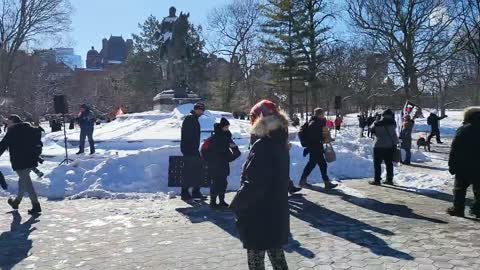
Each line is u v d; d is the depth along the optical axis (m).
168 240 6.98
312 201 9.70
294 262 5.83
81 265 5.93
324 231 7.30
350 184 11.88
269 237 4.13
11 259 6.20
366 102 47.97
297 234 7.13
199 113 10.28
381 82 48.56
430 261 5.80
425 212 8.59
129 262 6.00
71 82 84.56
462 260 5.83
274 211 4.14
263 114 4.23
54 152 15.66
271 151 4.09
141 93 57.97
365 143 19.89
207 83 55.66
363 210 8.81
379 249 6.32
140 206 9.52
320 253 6.18
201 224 7.96
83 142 15.17
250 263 4.29
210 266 5.78
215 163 9.14
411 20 40.81
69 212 8.99
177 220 8.27
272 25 42.56
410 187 11.37
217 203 9.65
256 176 4.04
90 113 15.20
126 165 11.88
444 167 15.66
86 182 11.28
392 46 42.03
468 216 8.27
